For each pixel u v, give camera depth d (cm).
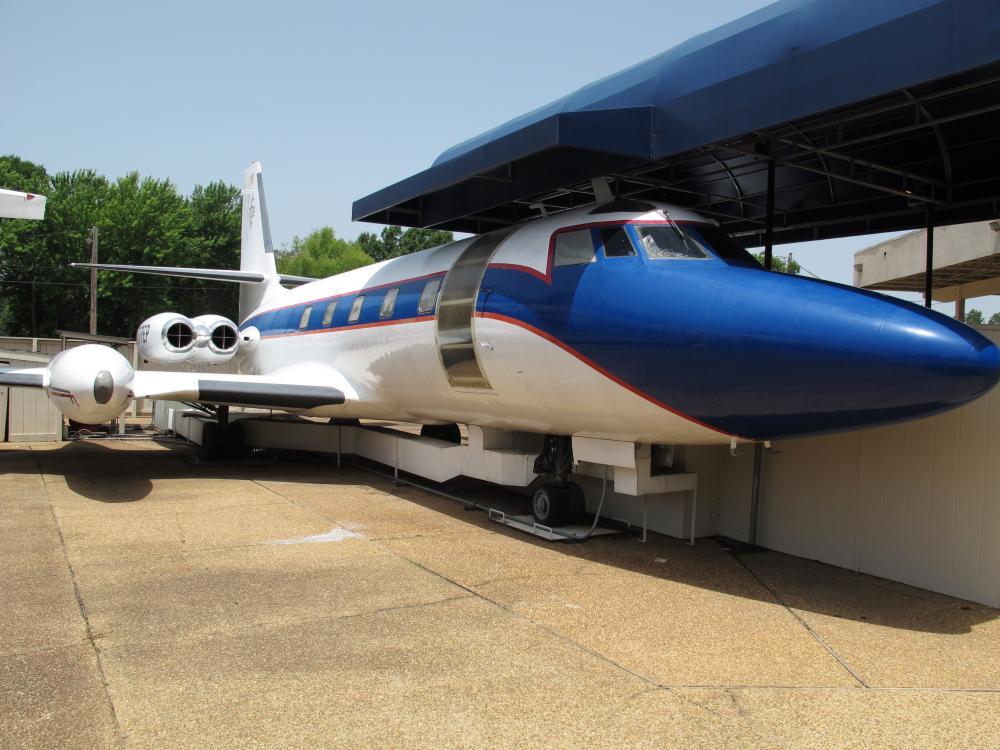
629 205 643
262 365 1354
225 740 305
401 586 532
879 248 1547
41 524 703
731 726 329
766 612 500
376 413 1063
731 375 511
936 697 367
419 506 854
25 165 6084
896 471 584
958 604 524
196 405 1213
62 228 4681
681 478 687
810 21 521
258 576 547
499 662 396
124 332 5191
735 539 724
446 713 334
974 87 565
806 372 475
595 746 308
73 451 1302
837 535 628
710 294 535
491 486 1006
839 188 944
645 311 564
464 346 750
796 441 668
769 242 712
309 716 328
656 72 649
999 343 517
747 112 551
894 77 463
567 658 405
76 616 450
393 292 929
